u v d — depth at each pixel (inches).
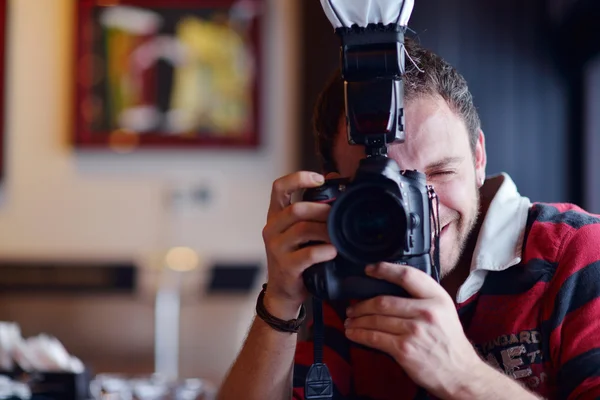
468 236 45.1
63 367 66.1
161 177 146.0
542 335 42.7
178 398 70.9
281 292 41.9
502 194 45.4
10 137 145.3
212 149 145.1
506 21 122.3
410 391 46.8
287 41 144.9
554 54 121.5
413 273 36.7
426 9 122.2
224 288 143.0
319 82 136.8
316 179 41.4
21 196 145.2
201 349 141.6
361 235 36.6
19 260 143.3
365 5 38.0
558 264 42.7
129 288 142.9
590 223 43.8
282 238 39.8
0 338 66.3
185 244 145.9
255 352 44.2
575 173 120.9
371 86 38.9
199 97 144.7
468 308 44.7
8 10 144.2
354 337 38.3
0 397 62.1
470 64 122.2
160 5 144.2
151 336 141.5
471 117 44.8
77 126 144.3
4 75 143.9
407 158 41.8
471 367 37.6
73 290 142.6
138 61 144.4
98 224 145.5
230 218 145.9
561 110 121.3
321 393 43.5
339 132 44.5
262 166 145.8
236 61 144.5
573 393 40.5
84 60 144.1
